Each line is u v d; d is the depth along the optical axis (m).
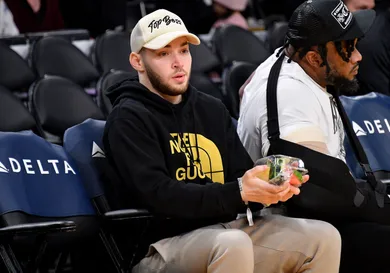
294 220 5.23
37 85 7.41
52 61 9.03
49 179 5.68
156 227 5.40
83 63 9.17
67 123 7.36
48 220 5.54
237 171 5.64
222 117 5.71
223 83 9.46
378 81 8.62
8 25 10.80
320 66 5.66
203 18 12.11
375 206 5.75
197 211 5.05
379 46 8.59
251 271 4.86
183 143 5.45
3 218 5.34
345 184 5.52
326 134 5.68
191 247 5.00
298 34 5.65
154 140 5.29
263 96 5.66
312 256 5.11
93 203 5.74
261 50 10.25
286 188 4.92
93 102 7.60
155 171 5.14
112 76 8.21
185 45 5.49
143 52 5.46
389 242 5.59
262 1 13.22
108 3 10.95
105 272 6.79
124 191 5.46
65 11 10.94
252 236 5.21
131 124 5.27
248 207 5.22
